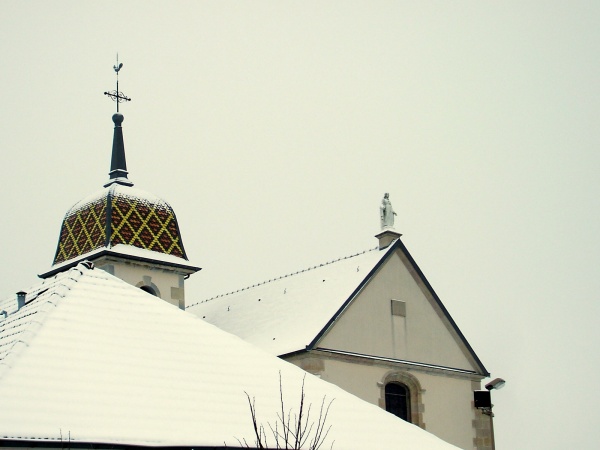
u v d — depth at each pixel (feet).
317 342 118.93
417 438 73.61
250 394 67.31
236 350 72.90
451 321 136.36
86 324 66.74
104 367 62.64
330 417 70.33
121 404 59.62
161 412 60.64
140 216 134.00
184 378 65.51
